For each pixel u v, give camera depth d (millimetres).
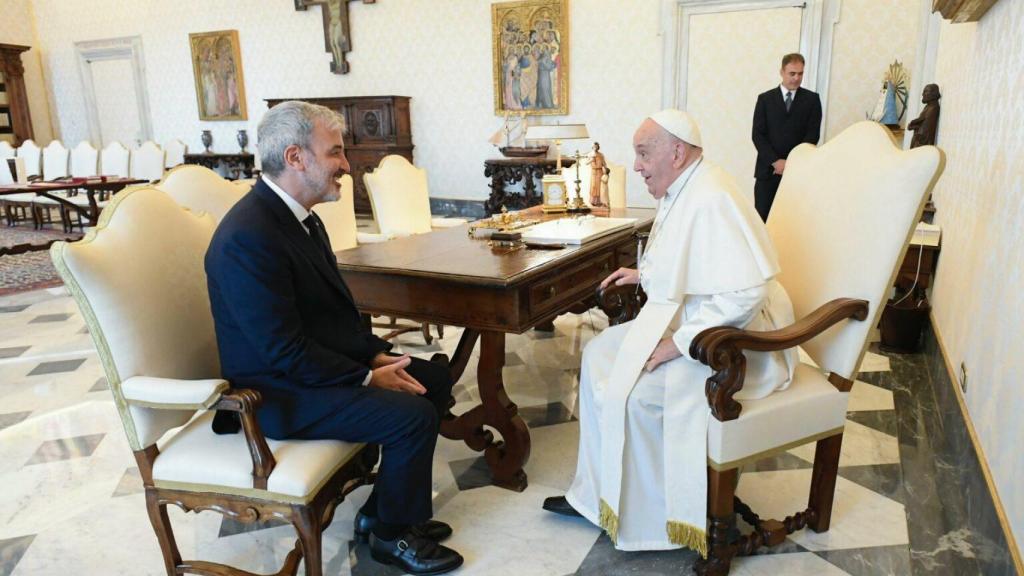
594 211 3760
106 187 7844
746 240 1882
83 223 9375
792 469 2572
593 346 2281
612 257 3033
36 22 12000
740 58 7152
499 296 2270
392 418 1846
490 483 2529
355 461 1957
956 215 3281
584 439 2182
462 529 2232
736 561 2031
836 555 2043
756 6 6934
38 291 5859
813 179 2205
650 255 2209
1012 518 1713
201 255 2049
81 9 11500
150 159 8906
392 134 8938
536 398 3309
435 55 8914
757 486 2455
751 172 7391
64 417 3209
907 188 1859
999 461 1905
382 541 2035
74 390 3553
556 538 2176
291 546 2186
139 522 2332
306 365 1789
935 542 2090
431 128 9211
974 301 2523
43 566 2090
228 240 1732
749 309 1834
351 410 1821
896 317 3723
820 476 2086
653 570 2006
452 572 2012
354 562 2086
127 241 1808
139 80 11320
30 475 2664
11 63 11539
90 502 2463
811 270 2127
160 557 2137
